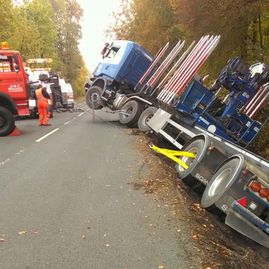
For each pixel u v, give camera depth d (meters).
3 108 15.45
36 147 12.60
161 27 29.69
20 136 15.37
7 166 9.84
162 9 29.20
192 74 12.38
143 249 5.18
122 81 20.08
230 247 5.96
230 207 6.32
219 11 16.20
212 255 5.20
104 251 5.11
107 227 5.89
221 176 7.00
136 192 7.63
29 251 5.07
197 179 8.12
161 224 6.04
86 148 12.41
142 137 15.11
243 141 11.57
